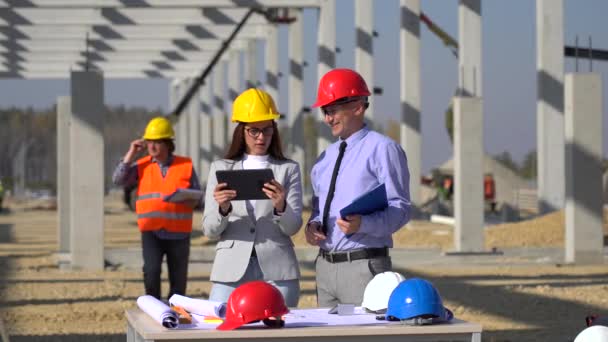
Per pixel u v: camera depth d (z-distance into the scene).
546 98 22.30
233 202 7.19
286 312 5.49
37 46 29.67
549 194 22.91
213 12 25.02
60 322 11.77
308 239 6.98
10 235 28.80
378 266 6.78
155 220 11.08
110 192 82.19
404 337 5.41
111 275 16.77
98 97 17.31
